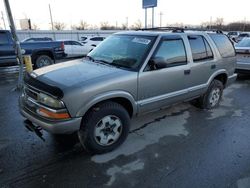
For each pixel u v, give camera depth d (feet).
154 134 12.94
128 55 12.10
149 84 11.65
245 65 25.38
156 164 10.16
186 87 13.99
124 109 10.97
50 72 11.05
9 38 30.89
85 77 10.16
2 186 8.73
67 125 9.26
